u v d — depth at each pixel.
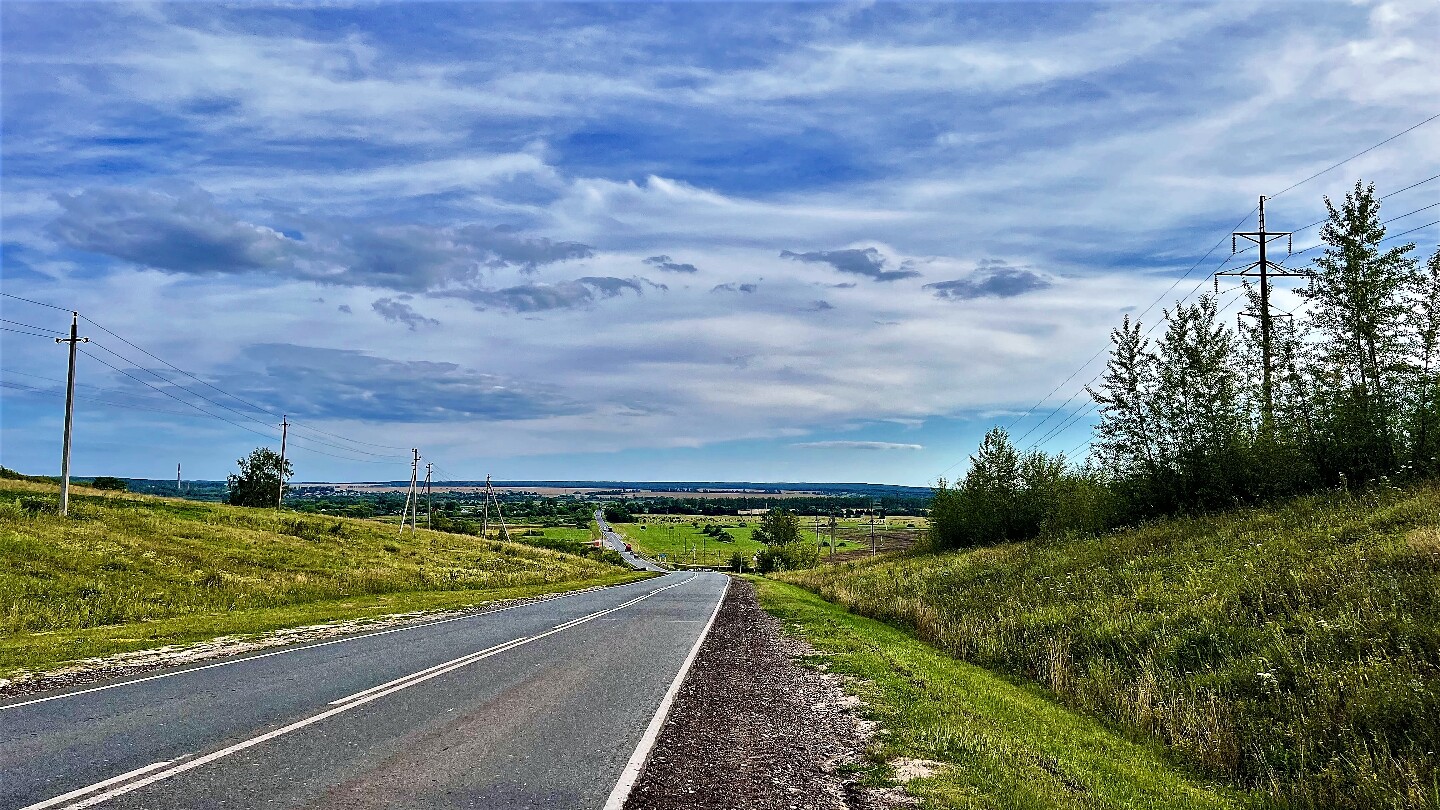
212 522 47.16
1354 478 22.38
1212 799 7.88
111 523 39.16
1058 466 47.41
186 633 18.34
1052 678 14.02
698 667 14.05
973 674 14.80
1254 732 9.62
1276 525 20.05
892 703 10.82
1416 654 9.98
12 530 31.89
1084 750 9.35
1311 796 7.79
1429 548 12.96
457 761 7.48
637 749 8.12
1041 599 20.62
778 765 7.77
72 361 41.66
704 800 6.63
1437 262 20.00
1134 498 30.17
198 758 7.36
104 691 10.90
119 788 6.40
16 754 7.46
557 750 8.01
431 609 26.42
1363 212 21.50
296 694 10.72
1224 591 14.79
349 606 26.86
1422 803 6.98
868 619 26.05
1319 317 22.56
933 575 32.44
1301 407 23.41
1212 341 26.98
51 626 19.62
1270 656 11.24
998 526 49.53
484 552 60.69
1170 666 12.59
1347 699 9.27
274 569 35.28
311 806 6.07
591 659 14.70
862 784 7.18
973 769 7.69
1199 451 27.23
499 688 11.43
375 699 10.41
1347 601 12.00
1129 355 29.53
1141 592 16.95
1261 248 28.64
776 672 13.60
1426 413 20.44
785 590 40.62
